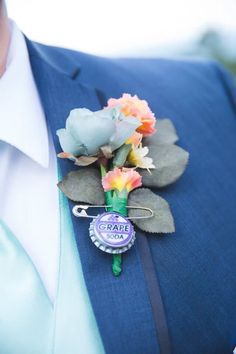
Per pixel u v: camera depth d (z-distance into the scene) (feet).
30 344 1.08
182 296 1.17
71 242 1.16
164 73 1.69
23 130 1.24
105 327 1.09
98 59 1.59
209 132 1.55
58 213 1.20
